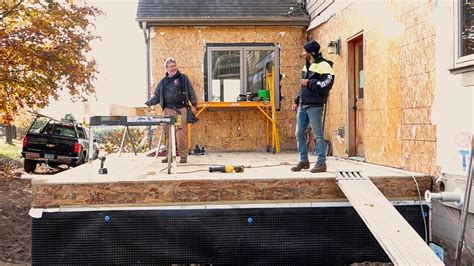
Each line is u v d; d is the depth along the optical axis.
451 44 4.30
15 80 13.47
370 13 6.55
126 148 14.66
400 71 5.64
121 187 4.44
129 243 4.43
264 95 9.53
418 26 5.15
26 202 9.98
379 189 4.71
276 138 9.53
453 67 4.27
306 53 4.90
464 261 4.12
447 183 4.42
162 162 6.83
